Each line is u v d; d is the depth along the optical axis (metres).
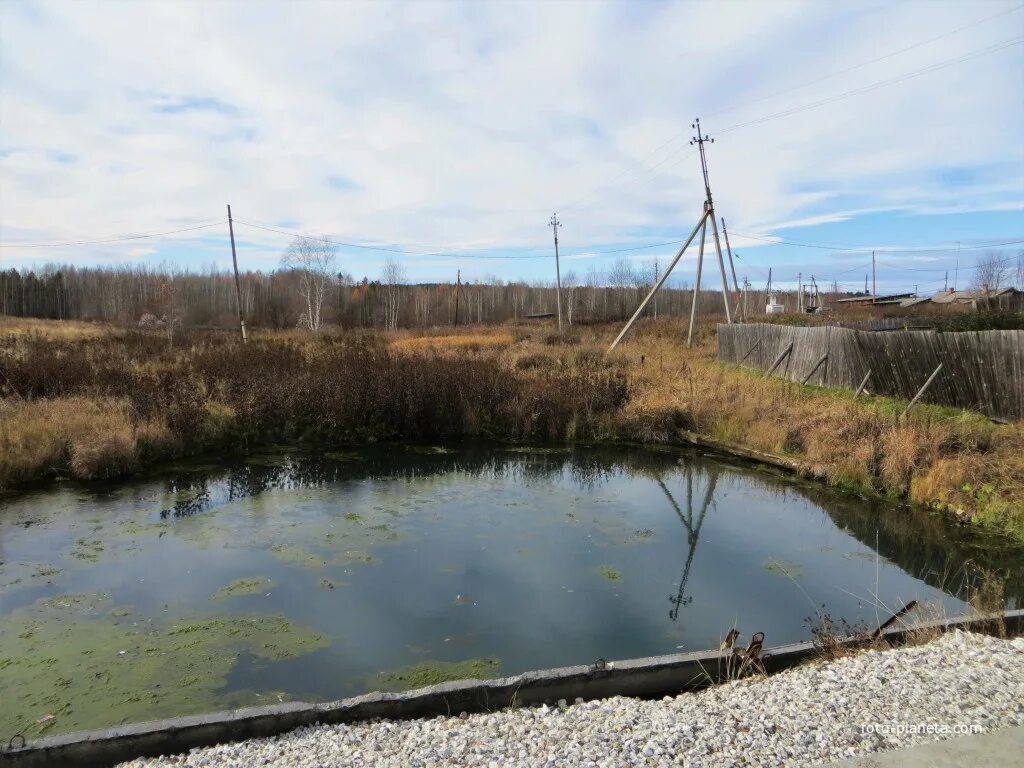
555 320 49.16
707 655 4.03
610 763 2.85
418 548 7.18
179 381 12.56
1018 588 6.50
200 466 10.34
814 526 8.29
